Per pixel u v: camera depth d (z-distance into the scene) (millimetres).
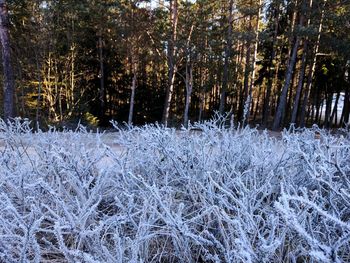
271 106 26938
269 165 2539
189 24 16562
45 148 2793
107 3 15773
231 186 2387
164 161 2650
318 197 1935
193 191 2283
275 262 1606
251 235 1611
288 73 18016
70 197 2160
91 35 20656
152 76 23812
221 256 1706
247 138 2943
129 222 2031
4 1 10750
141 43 17469
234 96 25531
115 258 1606
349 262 1547
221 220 1828
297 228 1190
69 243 1930
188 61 18234
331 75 23547
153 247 1938
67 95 17594
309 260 1582
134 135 3240
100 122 21484
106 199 2422
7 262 1528
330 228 1700
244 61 23891
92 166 2609
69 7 16031
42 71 16641
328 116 24672
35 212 1717
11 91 11062
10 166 2672
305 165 2412
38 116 14984
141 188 2191
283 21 21109
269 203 2127
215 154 2680
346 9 17688
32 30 16094
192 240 1794
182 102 24625
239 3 18109
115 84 23203
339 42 16984
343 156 2451
